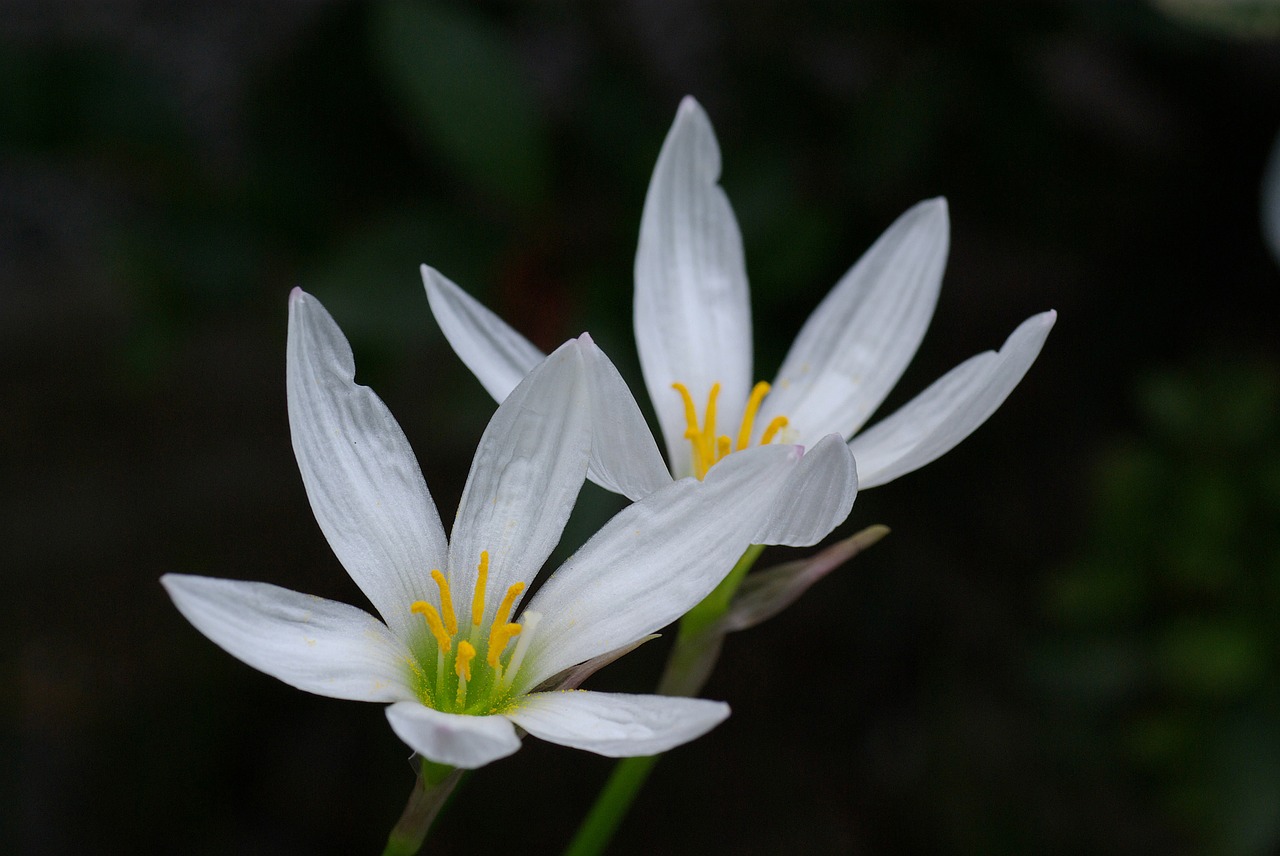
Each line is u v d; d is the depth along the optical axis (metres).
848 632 0.69
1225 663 0.59
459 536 0.43
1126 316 0.74
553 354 0.42
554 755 0.65
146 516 0.68
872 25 0.55
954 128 0.58
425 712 0.40
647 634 0.42
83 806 0.61
